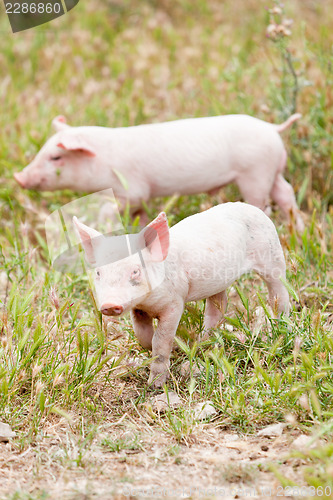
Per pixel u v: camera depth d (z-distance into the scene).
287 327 4.22
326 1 11.61
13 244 5.31
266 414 3.67
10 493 3.11
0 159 7.02
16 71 10.07
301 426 3.48
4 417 3.66
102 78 9.56
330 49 7.45
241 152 5.64
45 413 3.70
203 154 5.64
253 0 12.01
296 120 6.16
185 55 9.88
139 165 5.70
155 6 12.56
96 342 4.38
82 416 3.66
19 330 4.03
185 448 3.47
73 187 5.83
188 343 4.16
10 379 3.73
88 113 7.87
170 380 4.05
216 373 3.96
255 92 8.13
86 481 3.20
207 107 7.98
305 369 3.71
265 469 3.25
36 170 5.77
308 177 6.17
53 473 3.28
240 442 3.45
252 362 4.12
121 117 7.83
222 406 3.72
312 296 4.96
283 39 6.59
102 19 11.61
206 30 10.95
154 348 3.93
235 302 4.93
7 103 8.48
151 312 3.85
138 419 3.74
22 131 7.78
